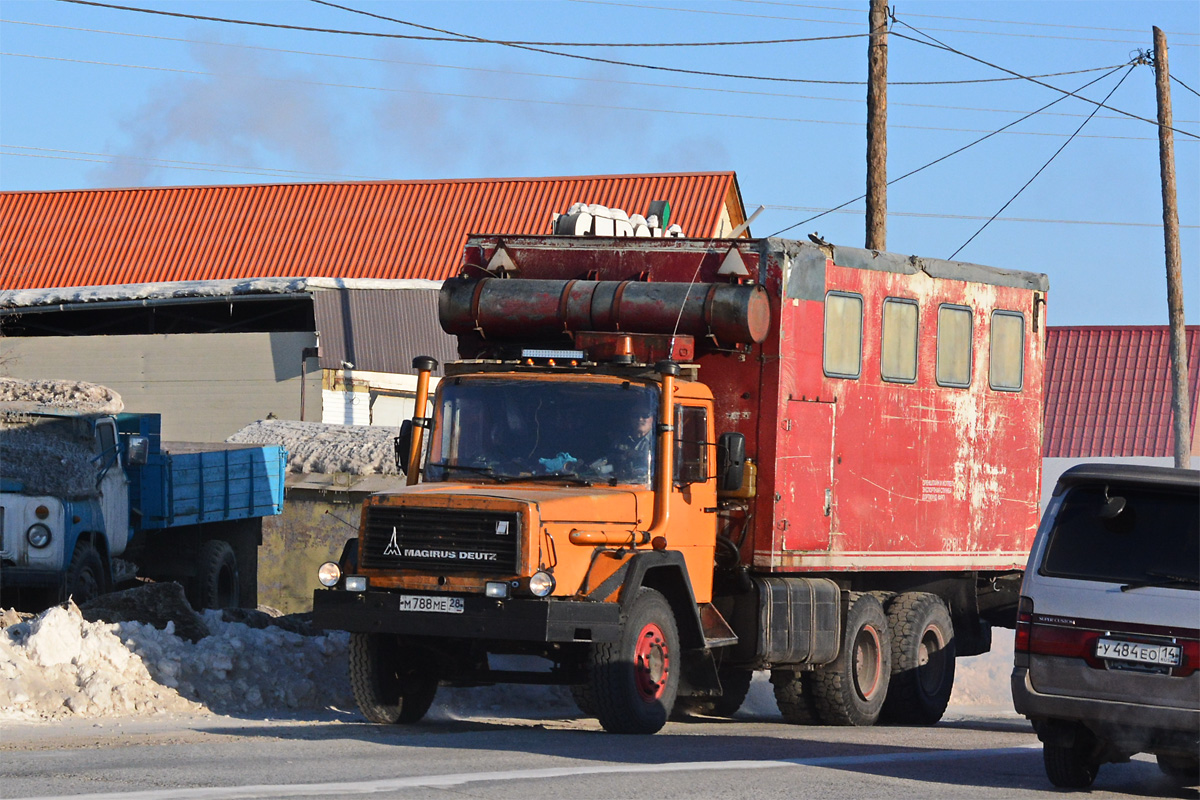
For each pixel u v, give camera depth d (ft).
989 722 202.49
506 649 152.15
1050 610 120.37
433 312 469.98
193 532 272.72
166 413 440.45
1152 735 117.08
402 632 142.82
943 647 196.03
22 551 213.46
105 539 234.58
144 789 98.07
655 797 102.37
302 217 607.37
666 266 169.89
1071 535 122.21
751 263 168.96
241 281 436.76
